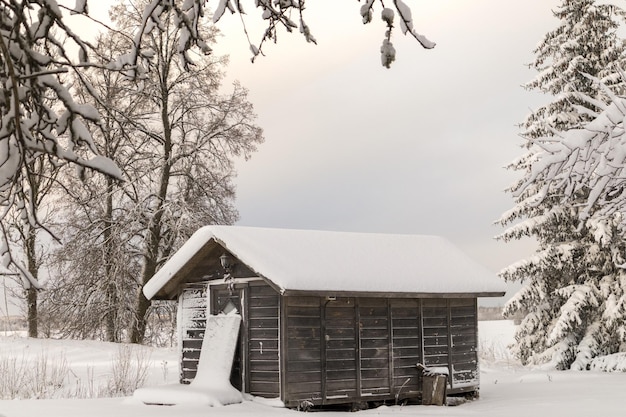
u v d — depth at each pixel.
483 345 37.16
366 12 4.39
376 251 20.38
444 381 19.12
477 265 21.89
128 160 31.44
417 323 19.86
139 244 34.44
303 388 17.30
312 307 17.75
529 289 31.86
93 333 34.84
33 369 23.03
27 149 3.64
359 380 18.31
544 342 32.16
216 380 17.34
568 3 32.78
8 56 3.41
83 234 33.34
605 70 31.25
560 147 9.03
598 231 29.58
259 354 17.62
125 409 15.77
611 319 29.17
